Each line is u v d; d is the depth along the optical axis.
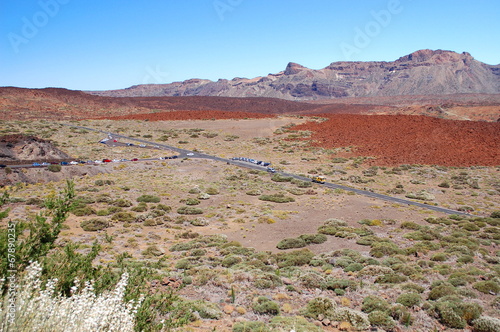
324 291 20.41
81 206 44.69
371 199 60.41
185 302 16.17
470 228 41.31
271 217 46.97
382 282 21.42
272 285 20.62
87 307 6.13
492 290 19.23
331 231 38.34
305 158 97.69
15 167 61.84
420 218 48.06
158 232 38.81
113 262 22.55
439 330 15.27
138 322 6.84
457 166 88.94
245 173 78.38
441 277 22.27
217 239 35.47
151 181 67.38
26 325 5.42
